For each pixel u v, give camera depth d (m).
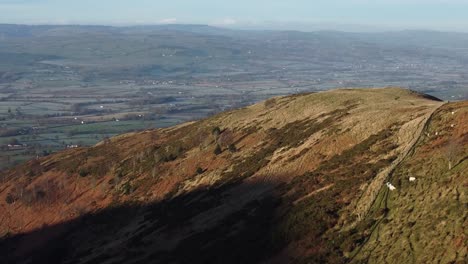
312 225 55.72
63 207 115.19
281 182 74.94
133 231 86.69
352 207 56.19
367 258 46.06
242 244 59.97
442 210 46.62
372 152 68.75
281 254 54.16
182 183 97.12
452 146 54.06
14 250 106.19
